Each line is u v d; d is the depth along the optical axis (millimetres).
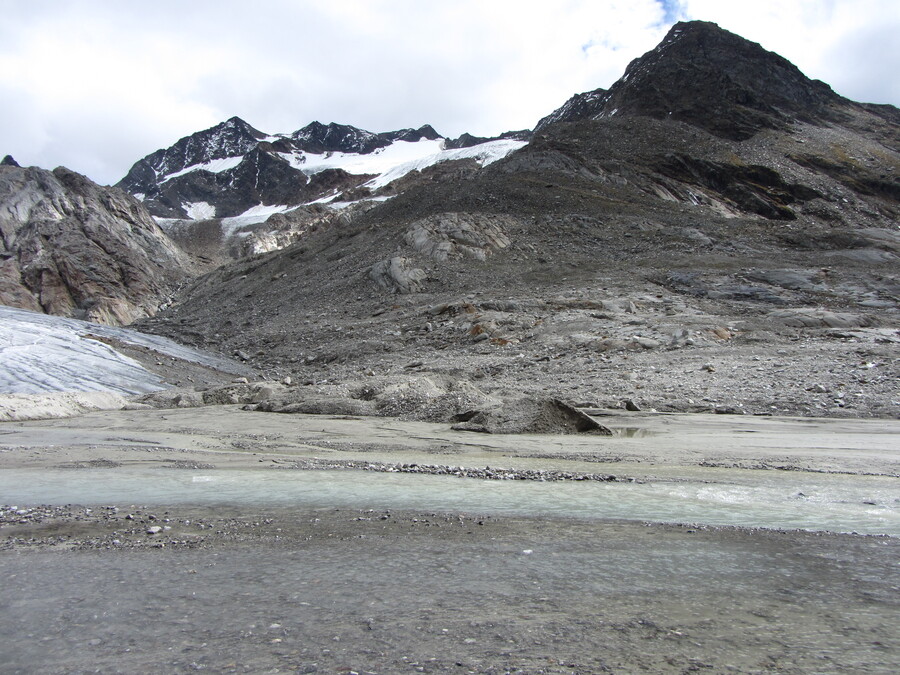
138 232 123938
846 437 14922
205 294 78375
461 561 5156
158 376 35312
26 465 11484
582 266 58906
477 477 9930
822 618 3812
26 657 3244
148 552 5488
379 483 9352
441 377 24109
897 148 108562
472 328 42344
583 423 16109
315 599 4195
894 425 16969
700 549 5520
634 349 33812
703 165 91375
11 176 115500
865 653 3254
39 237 102500
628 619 3793
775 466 11062
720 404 21031
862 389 21469
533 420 16359
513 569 4914
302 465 11289
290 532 6246
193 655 3250
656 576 4719
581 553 5395
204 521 6781
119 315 92875
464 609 3986
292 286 67688
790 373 24719
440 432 16375
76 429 18344
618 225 69875
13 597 4270
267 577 4715
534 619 3793
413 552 5449
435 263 61469
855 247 59469
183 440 15336
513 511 7301
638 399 22219
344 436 15750
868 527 6449
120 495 8461
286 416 20844
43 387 28516
